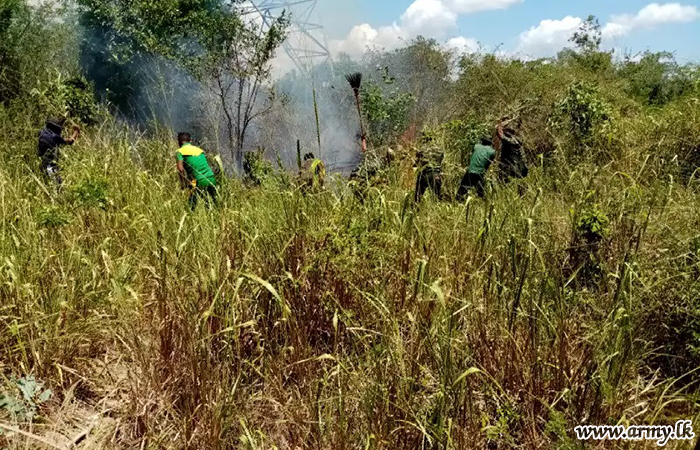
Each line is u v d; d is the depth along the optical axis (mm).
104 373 2969
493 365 2848
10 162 5512
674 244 3561
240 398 2693
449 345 2488
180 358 2820
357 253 3104
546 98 8602
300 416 2600
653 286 3227
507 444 2535
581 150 6703
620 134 6633
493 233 3613
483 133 7926
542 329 2973
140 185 5129
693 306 3068
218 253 3295
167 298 3088
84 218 4320
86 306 3219
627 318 2764
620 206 4047
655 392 2869
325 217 3537
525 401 2695
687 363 3025
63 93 7512
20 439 2486
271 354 2955
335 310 3025
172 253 3469
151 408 2701
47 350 2889
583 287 3617
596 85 8453
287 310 2713
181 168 5719
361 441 2479
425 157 5617
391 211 3637
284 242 3262
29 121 7082
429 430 2414
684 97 7305
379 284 3131
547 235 3971
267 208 3730
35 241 3551
